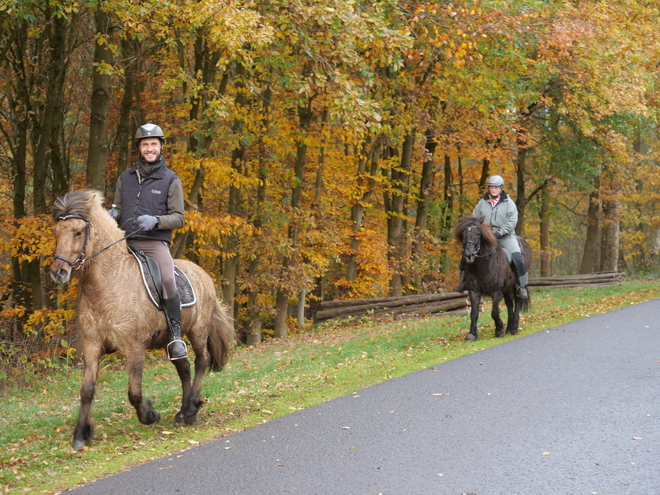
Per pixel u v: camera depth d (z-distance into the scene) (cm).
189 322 675
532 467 480
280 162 1834
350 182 2130
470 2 1420
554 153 2469
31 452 594
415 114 1922
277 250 1855
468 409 654
